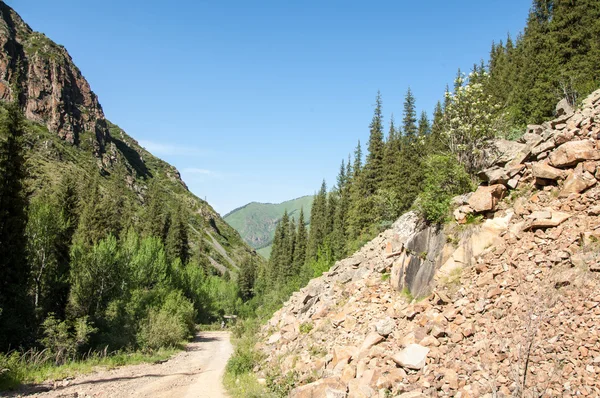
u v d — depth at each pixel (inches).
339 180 3794.3
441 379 368.5
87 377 798.5
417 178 1566.2
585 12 1418.6
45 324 1098.1
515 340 348.2
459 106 791.1
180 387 747.4
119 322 1379.2
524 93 1424.7
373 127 2479.1
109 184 7121.1
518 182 532.7
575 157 458.9
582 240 384.5
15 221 1179.3
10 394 601.3
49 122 7819.9
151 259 2188.7
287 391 530.0
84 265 1526.8
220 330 2664.9
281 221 5029.5
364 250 958.4
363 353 489.7
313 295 971.3
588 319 315.3
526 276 405.7
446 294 476.1
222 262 7583.7
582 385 280.2
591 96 549.6
